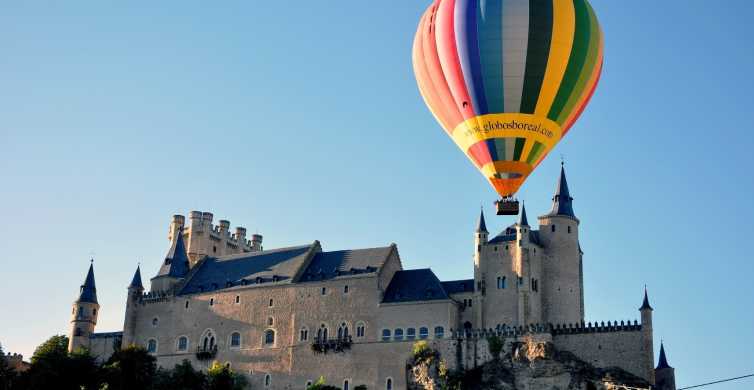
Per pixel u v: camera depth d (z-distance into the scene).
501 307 174.38
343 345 178.25
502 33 110.38
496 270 176.62
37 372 178.12
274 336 185.25
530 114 111.62
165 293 198.25
